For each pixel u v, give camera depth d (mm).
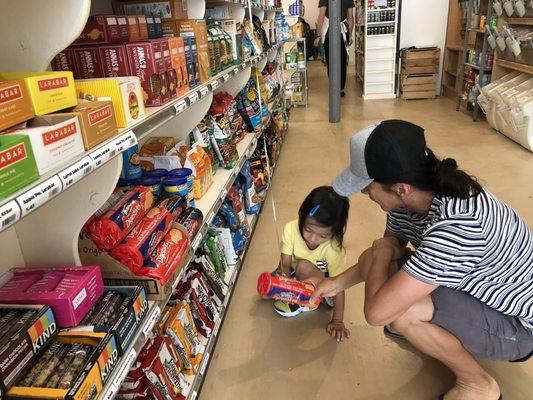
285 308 2115
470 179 1249
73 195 1177
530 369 1752
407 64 7137
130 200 1392
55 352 988
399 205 1357
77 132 923
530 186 3439
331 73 5852
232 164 2566
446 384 1707
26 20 1076
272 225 3111
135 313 1161
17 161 739
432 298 1471
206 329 1837
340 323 2014
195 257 1976
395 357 1856
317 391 1718
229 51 2719
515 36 4625
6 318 978
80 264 1271
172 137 2213
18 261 1265
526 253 1372
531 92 4289
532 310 1427
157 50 1489
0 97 782
